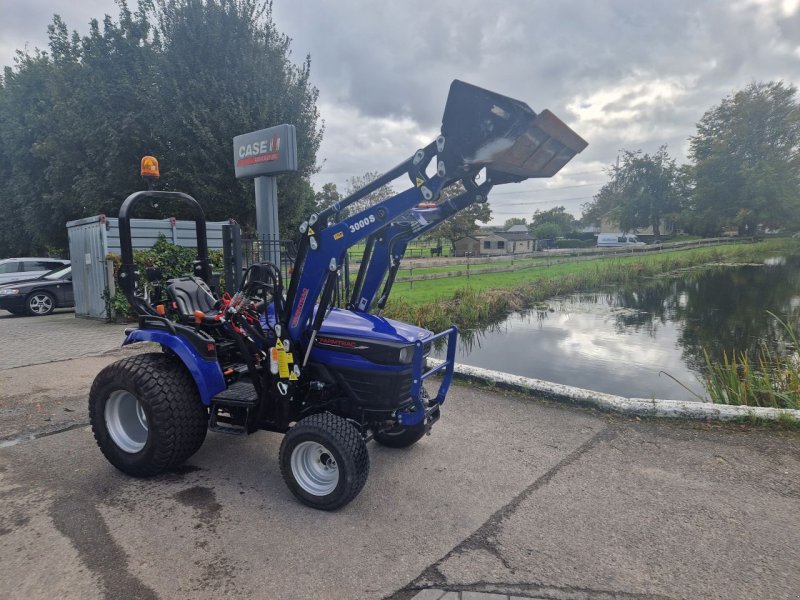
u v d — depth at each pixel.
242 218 14.90
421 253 47.78
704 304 16.12
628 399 5.05
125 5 14.12
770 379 6.64
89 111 13.99
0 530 3.04
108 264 10.23
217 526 3.10
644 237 66.06
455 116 3.14
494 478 3.72
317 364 3.54
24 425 4.73
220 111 13.51
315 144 15.86
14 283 12.52
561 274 21.12
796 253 37.72
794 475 3.74
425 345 3.54
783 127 49.44
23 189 17.84
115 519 3.17
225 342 4.00
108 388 3.65
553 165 3.53
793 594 2.54
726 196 50.22
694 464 3.92
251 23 14.40
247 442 4.40
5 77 17.98
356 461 3.15
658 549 2.90
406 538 2.99
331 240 3.34
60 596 2.48
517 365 8.96
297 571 2.69
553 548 2.90
